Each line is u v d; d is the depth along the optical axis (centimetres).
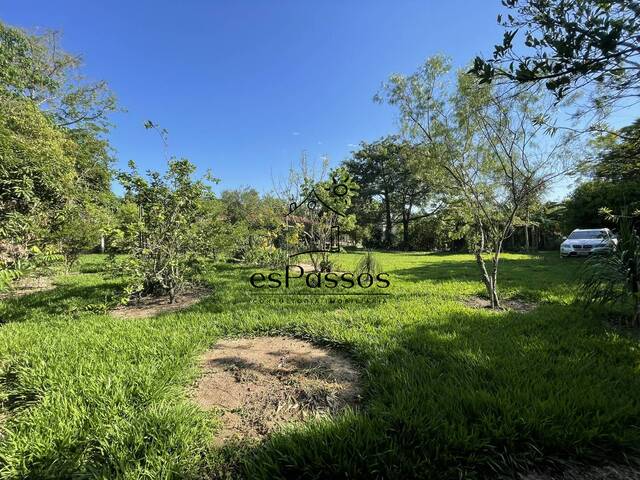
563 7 152
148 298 644
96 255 1644
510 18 168
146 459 178
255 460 183
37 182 549
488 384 246
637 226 460
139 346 350
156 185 621
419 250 3028
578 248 1367
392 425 201
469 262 1369
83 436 199
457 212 609
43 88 1595
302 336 398
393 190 3219
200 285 753
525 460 176
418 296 607
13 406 248
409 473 166
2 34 1323
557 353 313
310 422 211
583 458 179
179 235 627
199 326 425
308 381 281
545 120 363
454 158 552
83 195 795
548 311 472
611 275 425
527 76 167
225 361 329
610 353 306
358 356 321
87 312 511
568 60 155
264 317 461
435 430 191
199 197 665
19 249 504
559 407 210
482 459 173
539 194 602
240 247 1111
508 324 408
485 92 467
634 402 222
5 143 512
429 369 274
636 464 177
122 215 625
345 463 169
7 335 390
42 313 512
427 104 549
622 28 138
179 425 206
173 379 274
